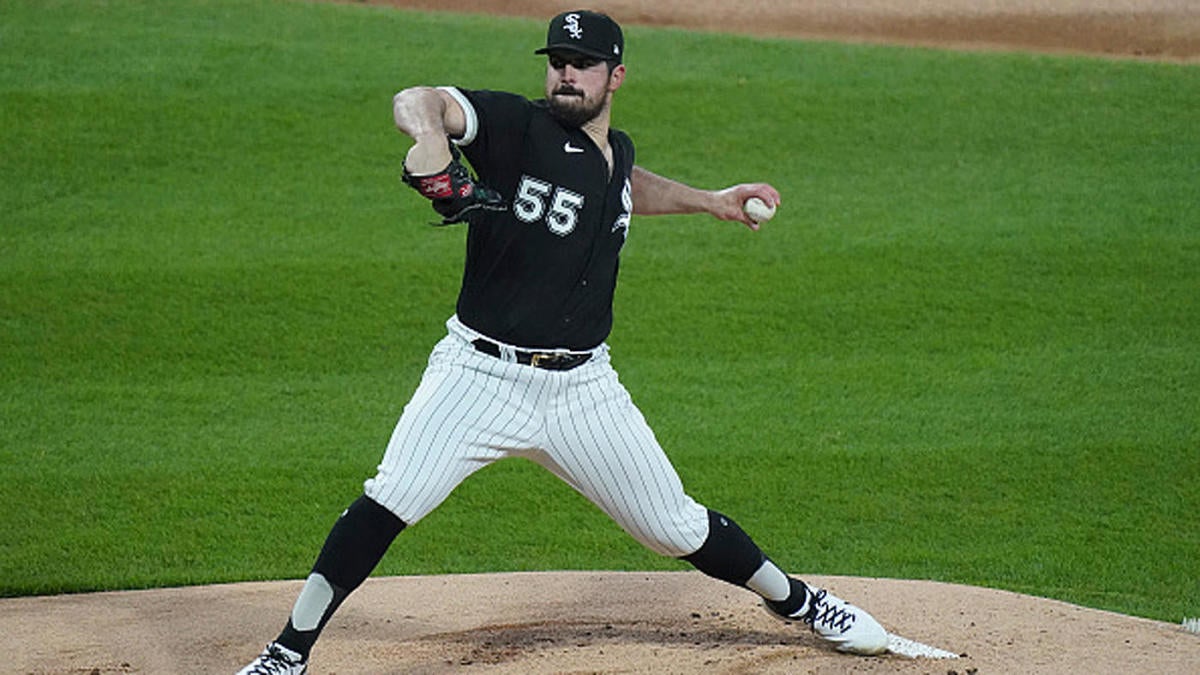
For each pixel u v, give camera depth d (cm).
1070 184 4475
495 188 1424
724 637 1736
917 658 1647
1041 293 3788
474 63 5162
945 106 5028
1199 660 1670
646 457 1526
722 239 4103
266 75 5000
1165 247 4059
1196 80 5303
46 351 3372
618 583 2042
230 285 3725
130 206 4169
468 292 1469
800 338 3547
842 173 4538
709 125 4812
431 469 1439
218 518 2616
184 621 1872
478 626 1820
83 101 4747
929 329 3597
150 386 3228
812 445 2992
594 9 5847
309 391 3228
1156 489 2806
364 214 4181
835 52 5478
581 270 1455
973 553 2531
